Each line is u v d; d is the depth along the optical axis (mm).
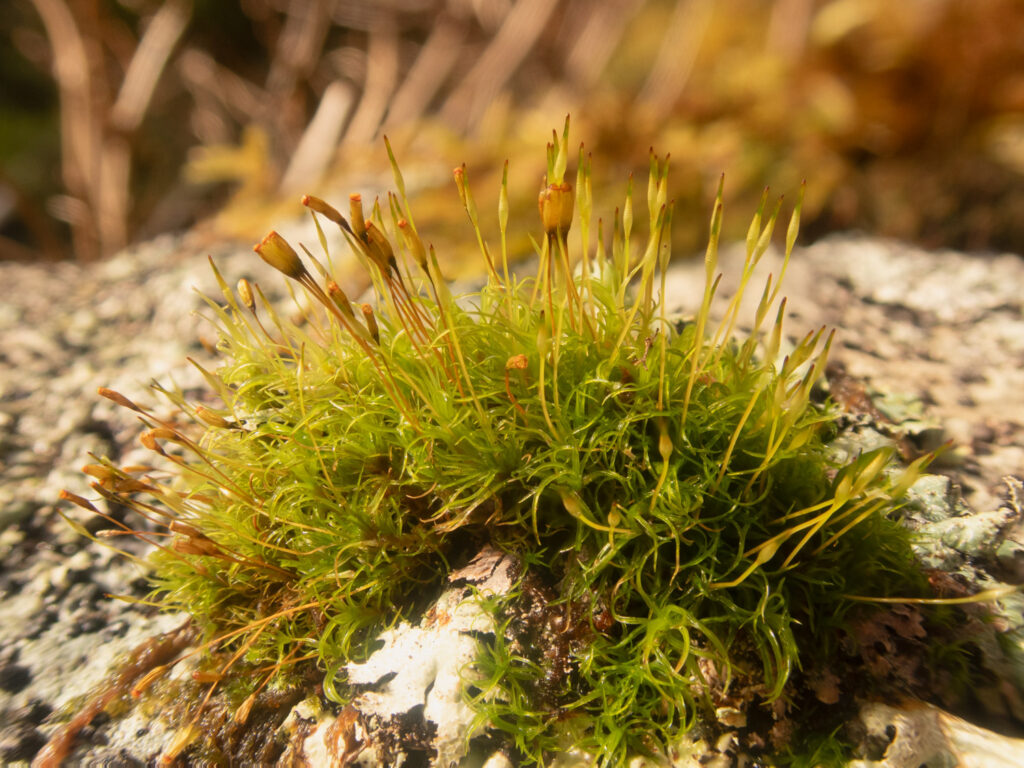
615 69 94
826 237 58
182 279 55
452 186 67
